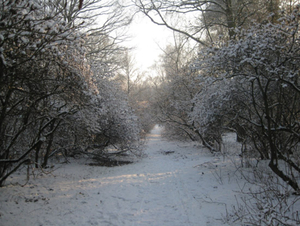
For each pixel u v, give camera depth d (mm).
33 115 6895
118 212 5582
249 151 9102
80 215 5363
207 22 16656
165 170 10914
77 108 7270
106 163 13023
